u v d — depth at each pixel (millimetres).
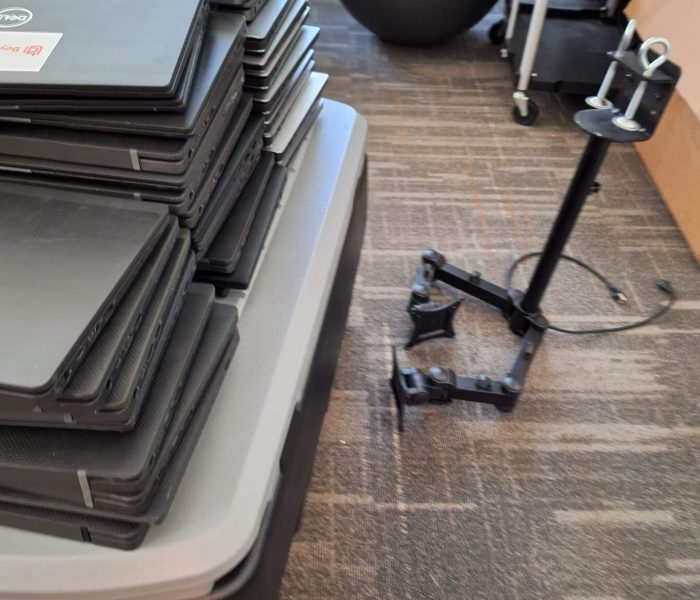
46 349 465
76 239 555
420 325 1214
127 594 551
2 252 538
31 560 549
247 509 596
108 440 528
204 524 579
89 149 588
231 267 736
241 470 622
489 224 1522
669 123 1559
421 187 1608
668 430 1150
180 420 578
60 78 558
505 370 1219
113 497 524
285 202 910
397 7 1909
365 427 1112
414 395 1062
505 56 2033
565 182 1654
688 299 1381
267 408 674
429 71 2018
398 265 1402
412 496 1030
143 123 581
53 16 631
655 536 1011
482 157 1714
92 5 648
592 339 1288
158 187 608
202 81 626
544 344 1271
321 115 1075
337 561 951
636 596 945
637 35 1659
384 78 1974
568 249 1470
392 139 1750
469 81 1986
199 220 676
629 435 1137
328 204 913
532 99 1914
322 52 2062
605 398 1189
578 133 1818
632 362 1252
